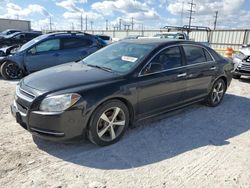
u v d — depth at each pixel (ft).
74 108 10.80
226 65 18.93
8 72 27.09
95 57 15.72
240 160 11.43
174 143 12.81
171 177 10.00
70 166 10.48
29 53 26.45
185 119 16.10
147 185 9.45
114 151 11.79
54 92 10.92
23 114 11.30
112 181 9.60
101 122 11.86
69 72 13.12
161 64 14.15
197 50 16.99
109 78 12.28
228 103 20.06
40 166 10.38
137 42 15.65
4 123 14.51
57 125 10.71
